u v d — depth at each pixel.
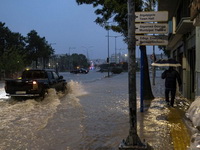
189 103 11.03
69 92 16.47
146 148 4.88
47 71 13.88
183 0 12.71
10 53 46.12
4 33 55.28
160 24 8.63
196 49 9.76
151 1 13.72
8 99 13.01
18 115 8.92
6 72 44.03
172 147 5.35
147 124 7.29
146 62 12.41
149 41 8.83
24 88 12.13
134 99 4.97
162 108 9.81
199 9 6.18
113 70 62.19
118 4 12.06
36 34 71.38
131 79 4.96
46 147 5.59
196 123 6.83
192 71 12.36
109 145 5.64
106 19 13.53
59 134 6.55
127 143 4.99
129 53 4.97
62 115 8.87
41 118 8.38
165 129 6.75
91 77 42.97
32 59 70.81
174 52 21.05
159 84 23.55
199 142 5.25
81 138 6.18
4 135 6.50
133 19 4.94
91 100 12.63
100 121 7.91
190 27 10.97
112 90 18.00
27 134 6.58
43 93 12.45
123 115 8.77
